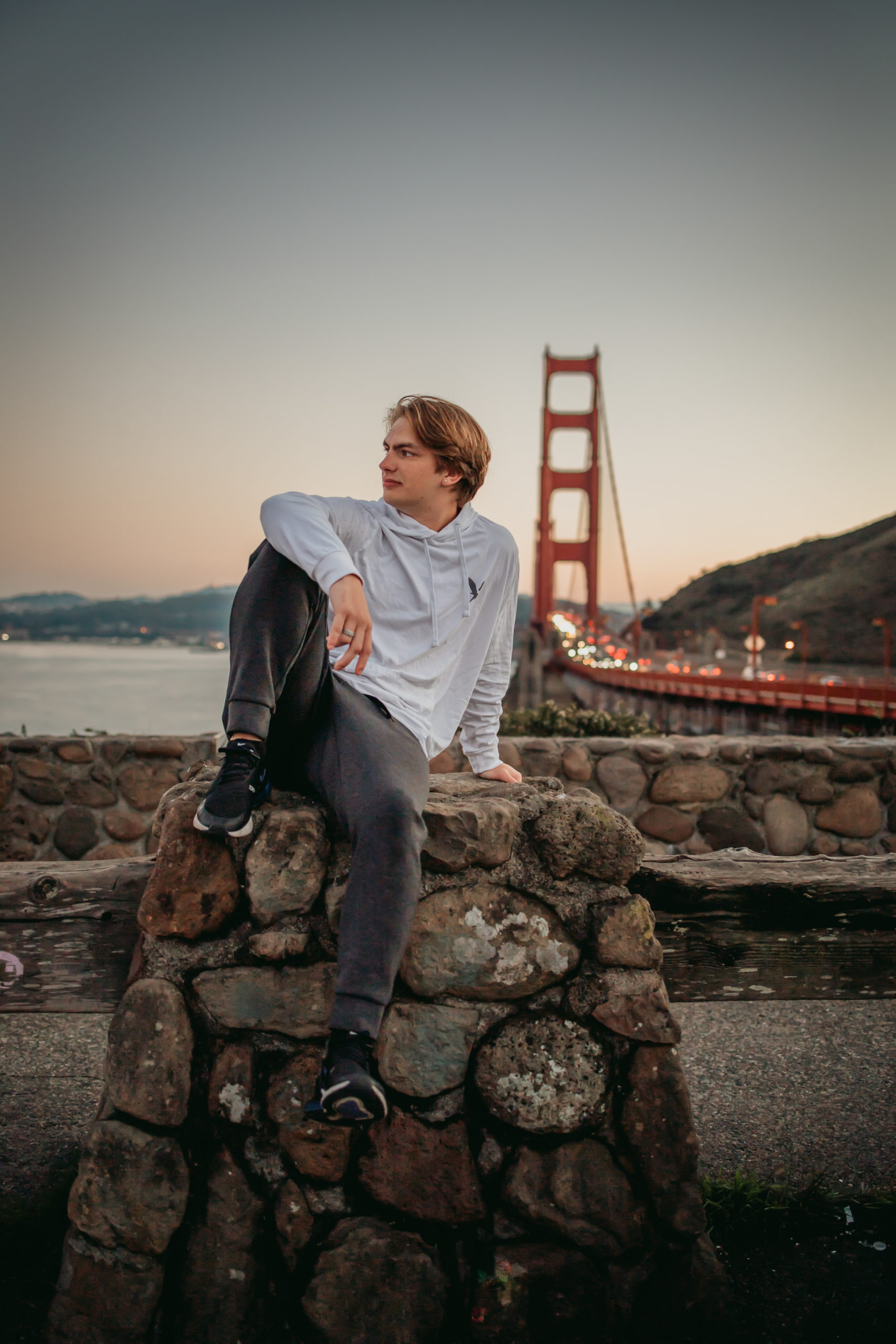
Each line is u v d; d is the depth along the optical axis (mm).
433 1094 1456
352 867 1341
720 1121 2387
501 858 1511
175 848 1463
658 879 1658
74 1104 2381
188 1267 1392
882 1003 3371
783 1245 1816
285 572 1495
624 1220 1448
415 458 1633
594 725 6984
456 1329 1415
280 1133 1428
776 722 23797
